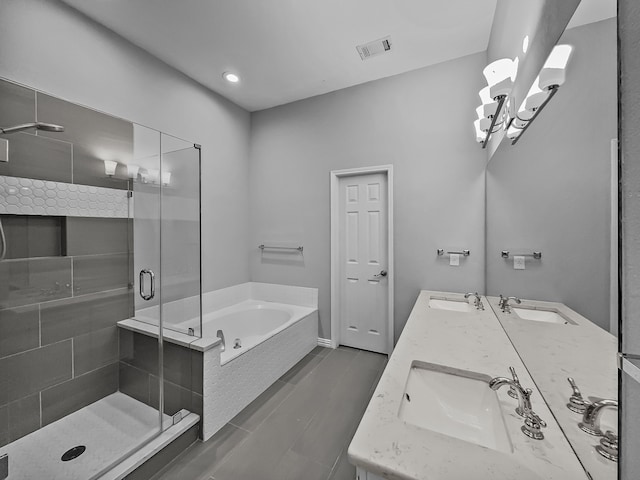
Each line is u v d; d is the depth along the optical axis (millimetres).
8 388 1591
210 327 2789
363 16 2012
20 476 1384
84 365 1877
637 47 366
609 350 518
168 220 2150
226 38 2213
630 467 369
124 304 2061
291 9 1938
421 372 1144
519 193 1239
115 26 2059
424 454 673
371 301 2977
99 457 1475
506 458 657
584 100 631
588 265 618
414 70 2658
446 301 2355
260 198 3473
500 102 1282
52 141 1722
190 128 2746
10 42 1604
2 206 1566
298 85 2918
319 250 3152
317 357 2850
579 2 646
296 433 1769
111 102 2092
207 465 1524
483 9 1950
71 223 1814
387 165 2773
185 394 1768
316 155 3143
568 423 705
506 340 1387
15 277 1617
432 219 2596
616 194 488
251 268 3541
